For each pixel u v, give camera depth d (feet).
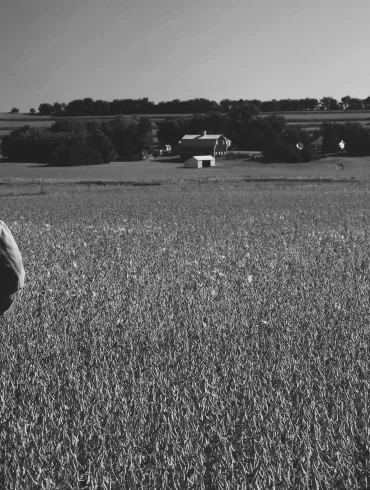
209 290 33.73
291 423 15.47
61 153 403.75
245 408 16.65
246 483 13.11
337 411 16.48
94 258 46.19
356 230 70.33
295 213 98.43
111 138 453.58
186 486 13.05
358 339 24.26
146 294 32.91
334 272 40.52
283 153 403.34
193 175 321.11
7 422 15.80
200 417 16.10
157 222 85.56
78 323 26.68
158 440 14.75
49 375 19.71
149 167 387.14
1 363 21.30
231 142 499.10
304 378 19.36
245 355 22.02
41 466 13.75
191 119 533.96
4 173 341.41
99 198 152.87
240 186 204.95
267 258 47.39
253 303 30.66
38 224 83.05
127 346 23.27
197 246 55.01
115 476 13.32
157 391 17.72
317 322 26.91
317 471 13.26
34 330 25.39
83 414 16.33
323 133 442.09
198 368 20.30
